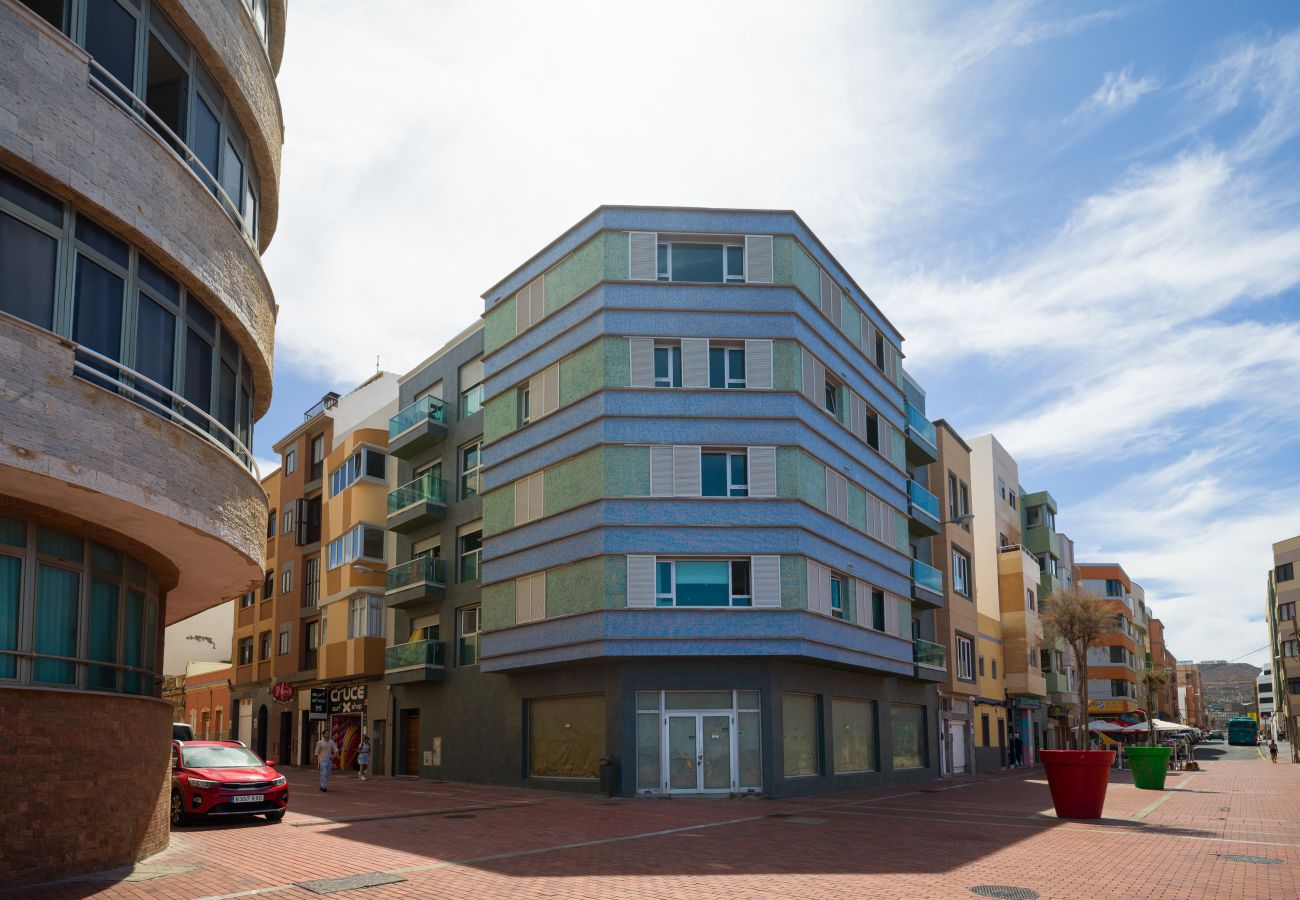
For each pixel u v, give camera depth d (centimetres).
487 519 2947
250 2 1411
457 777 3044
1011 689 4731
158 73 1157
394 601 3369
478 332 3228
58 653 1079
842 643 2716
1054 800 2000
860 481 2978
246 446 1398
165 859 1227
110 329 1056
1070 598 3531
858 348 3072
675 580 2495
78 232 1016
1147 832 1708
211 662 5347
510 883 1118
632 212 2667
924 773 3444
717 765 2466
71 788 1059
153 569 1329
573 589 2558
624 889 1087
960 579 4094
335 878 1134
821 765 2739
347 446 3725
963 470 4269
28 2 991
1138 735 6500
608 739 2467
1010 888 1126
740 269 2695
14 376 905
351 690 3728
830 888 1110
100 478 990
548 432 2739
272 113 1471
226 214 1270
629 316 2605
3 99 920
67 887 1005
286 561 4212
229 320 1300
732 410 2580
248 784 1683
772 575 2511
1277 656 10006
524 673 2795
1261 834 1681
